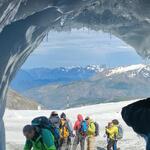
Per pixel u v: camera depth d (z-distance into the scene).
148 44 16.48
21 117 42.16
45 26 11.83
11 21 9.30
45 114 47.03
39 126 8.19
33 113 47.47
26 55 12.10
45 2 10.32
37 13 10.79
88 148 21.02
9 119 40.06
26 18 10.49
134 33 16.23
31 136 8.16
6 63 10.11
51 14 11.27
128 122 3.43
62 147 18.73
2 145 11.69
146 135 3.40
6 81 10.90
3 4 7.84
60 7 11.44
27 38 10.84
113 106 50.16
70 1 11.53
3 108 11.59
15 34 10.27
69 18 13.92
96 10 14.70
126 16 15.05
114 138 20.98
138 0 13.62
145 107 3.38
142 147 24.19
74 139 21.06
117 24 15.52
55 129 8.31
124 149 23.59
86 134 20.91
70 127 18.89
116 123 21.09
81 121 20.95
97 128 21.02
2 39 10.04
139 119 3.37
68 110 49.66
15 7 8.67
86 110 48.28
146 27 15.38
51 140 8.11
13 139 27.50
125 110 3.46
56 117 16.50
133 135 28.84
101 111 46.88
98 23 15.42
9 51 10.16
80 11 14.12
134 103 3.46
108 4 14.25
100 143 25.56
